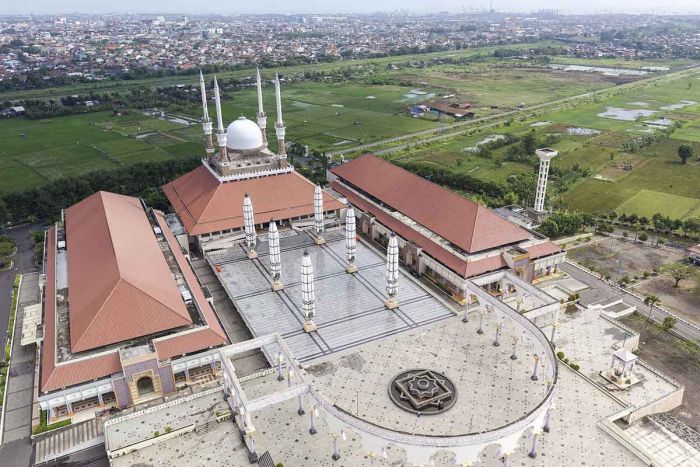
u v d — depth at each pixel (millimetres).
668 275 115438
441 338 90875
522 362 85000
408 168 179500
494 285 105688
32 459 70000
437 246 109250
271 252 101438
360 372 82688
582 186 170000
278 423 73188
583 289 109062
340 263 114938
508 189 160375
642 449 67938
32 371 86188
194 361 80500
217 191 124812
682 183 171250
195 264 116938
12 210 143875
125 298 82250
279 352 81562
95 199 120000
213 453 68312
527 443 69562
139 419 73500
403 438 60500
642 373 83188
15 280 113500
